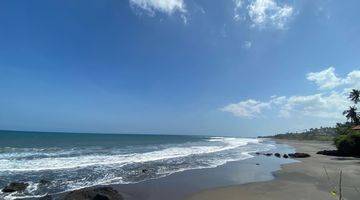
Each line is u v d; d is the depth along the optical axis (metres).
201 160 27.00
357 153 34.53
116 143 51.16
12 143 40.97
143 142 59.44
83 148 36.44
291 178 18.27
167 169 20.44
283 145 69.31
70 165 20.48
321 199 12.80
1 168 18.56
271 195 13.56
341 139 36.38
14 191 12.84
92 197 11.16
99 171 18.50
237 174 19.61
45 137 65.12
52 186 14.10
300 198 13.00
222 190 14.50
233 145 60.06
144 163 22.86
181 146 48.53
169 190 14.16
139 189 14.10
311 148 55.56
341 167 23.67
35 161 21.94
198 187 15.07
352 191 14.45
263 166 24.19
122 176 17.16
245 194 13.77
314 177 18.67
